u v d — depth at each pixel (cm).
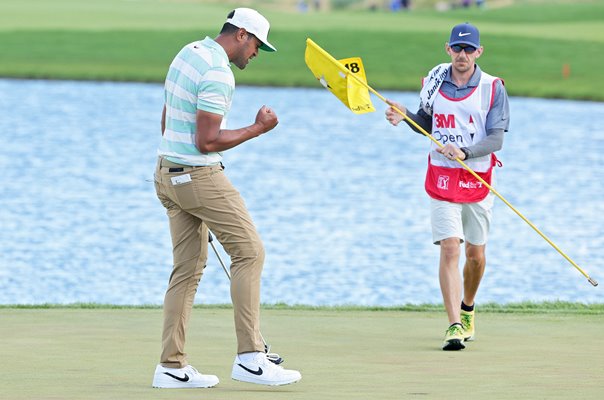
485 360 2572
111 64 14950
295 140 9462
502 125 2931
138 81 14138
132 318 3189
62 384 2241
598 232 5766
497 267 4956
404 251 5278
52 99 12019
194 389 2225
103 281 4553
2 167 7731
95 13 19500
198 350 2700
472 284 2944
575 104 12756
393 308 3503
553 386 2231
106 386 2230
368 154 8756
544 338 2919
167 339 2256
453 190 2919
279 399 2109
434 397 2114
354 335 2955
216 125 2223
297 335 2947
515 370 2433
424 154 8819
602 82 14238
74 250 5203
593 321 3234
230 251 2295
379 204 6588
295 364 2508
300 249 5284
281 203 6581
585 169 7956
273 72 14400
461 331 2745
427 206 6550
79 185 7088
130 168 7825
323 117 11044
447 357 2611
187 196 2264
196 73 2230
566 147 9088
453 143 2938
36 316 3216
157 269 4819
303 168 7975
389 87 13838
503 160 8362
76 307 3453
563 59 15500
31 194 6738
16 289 4372
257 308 2292
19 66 14462
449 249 2889
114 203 6500
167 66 15075
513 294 4372
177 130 2256
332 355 2633
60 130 9675
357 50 16038
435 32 17575
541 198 6788
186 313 2286
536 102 12925
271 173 7725
